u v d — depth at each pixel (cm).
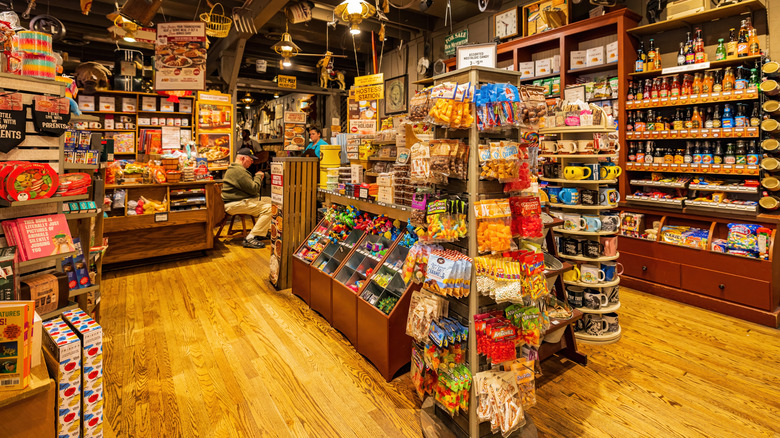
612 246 321
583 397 243
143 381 257
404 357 266
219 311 376
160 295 418
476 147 189
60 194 192
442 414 219
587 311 311
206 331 332
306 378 264
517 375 194
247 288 443
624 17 434
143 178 528
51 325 157
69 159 239
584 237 329
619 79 441
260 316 365
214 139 768
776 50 373
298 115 855
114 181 502
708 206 383
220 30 559
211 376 264
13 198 165
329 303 344
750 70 368
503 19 598
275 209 447
